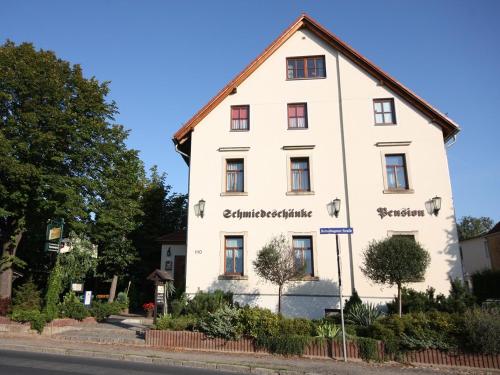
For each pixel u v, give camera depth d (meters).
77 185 20.41
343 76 20.52
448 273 17.56
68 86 21.52
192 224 19.59
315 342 12.04
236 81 20.86
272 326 12.73
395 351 11.31
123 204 25.73
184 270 24.48
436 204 18.23
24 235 24.39
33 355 12.09
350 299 17.02
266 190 19.56
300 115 20.50
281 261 16.27
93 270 25.55
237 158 20.14
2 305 17.64
